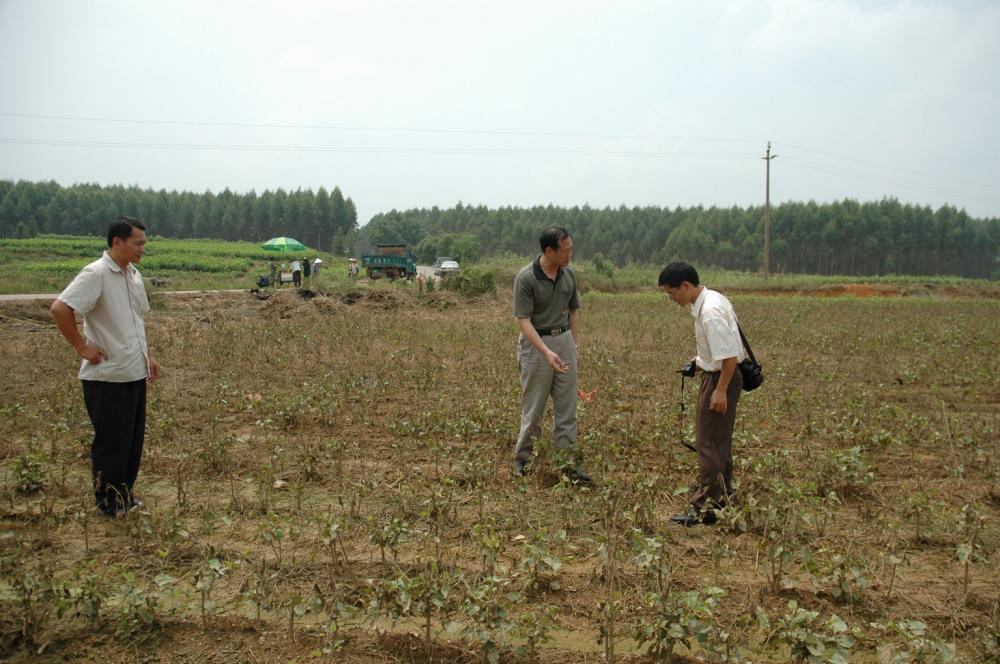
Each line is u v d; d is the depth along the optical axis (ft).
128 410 15.03
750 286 136.67
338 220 363.15
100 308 14.65
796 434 22.39
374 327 51.47
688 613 10.09
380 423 23.59
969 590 12.44
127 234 14.85
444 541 14.19
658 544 11.68
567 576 12.91
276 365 34.30
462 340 44.62
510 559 13.52
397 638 10.68
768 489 16.37
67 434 21.02
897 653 10.06
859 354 42.60
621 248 346.54
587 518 15.35
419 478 17.42
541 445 18.29
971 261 321.11
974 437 20.97
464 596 11.52
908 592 12.40
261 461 19.07
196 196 371.56
